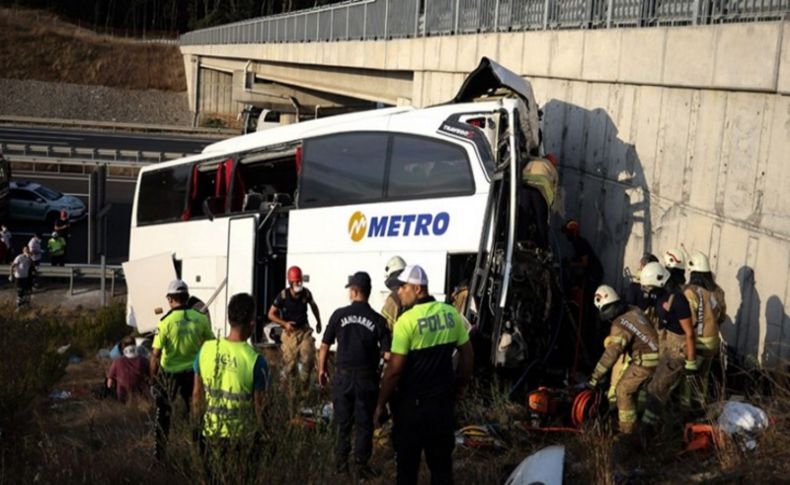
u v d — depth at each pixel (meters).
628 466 7.34
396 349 6.16
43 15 102.25
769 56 9.17
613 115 12.80
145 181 18.45
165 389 6.89
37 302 24.81
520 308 9.96
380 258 11.62
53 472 7.04
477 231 10.28
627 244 12.28
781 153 9.09
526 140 11.14
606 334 11.42
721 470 6.84
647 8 12.14
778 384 8.46
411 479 6.27
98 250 29.12
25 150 44.31
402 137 11.47
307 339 11.20
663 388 7.86
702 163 10.56
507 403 9.30
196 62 76.50
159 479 6.62
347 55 28.20
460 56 18.70
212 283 15.50
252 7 112.94
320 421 6.71
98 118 81.06
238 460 5.98
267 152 14.41
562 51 14.27
